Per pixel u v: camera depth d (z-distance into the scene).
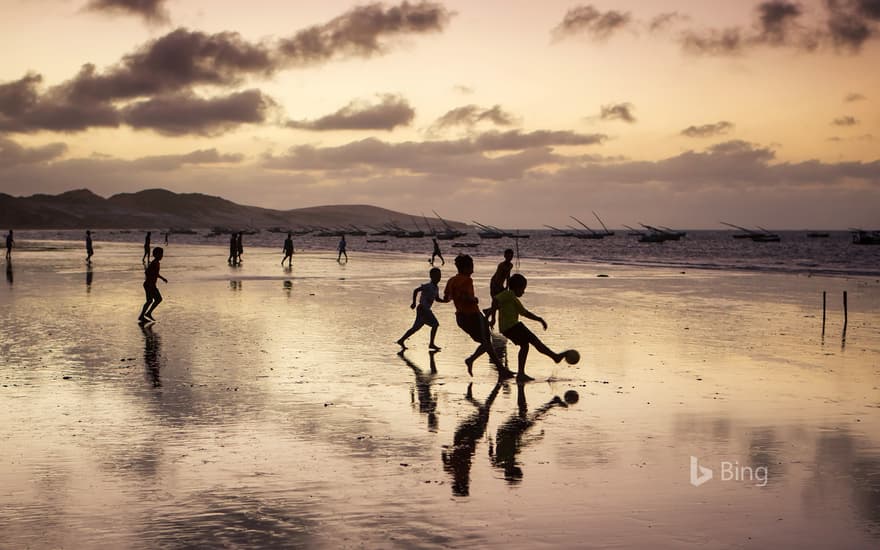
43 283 30.75
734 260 67.06
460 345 14.41
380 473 6.64
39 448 7.38
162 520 5.53
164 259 55.69
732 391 10.13
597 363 12.44
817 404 9.34
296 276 36.09
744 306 22.00
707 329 16.80
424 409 9.09
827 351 13.65
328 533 5.29
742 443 7.60
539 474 6.61
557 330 16.56
